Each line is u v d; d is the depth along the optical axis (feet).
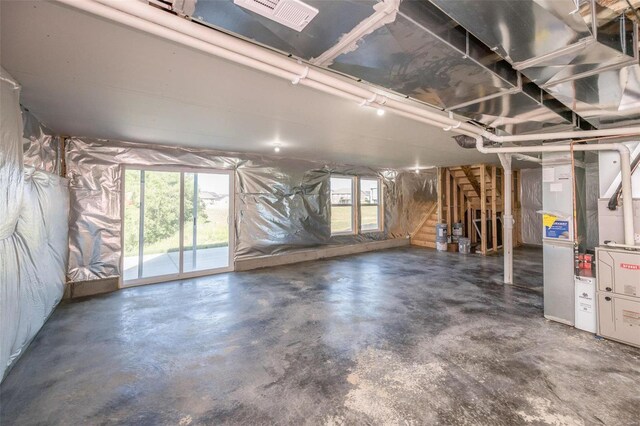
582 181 11.13
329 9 3.38
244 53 4.41
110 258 13.62
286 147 15.31
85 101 8.22
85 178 13.01
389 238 25.48
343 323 9.91
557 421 5.41
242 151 16.83
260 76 6.59
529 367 7.16
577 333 8.96
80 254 12.91
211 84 7.04
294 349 8.20
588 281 9.05
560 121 7.92
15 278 7.07
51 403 6.04
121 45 5.25
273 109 8.96
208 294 13.05
